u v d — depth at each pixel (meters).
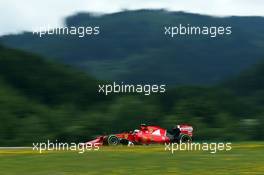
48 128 169.25
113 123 174.12
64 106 192.38
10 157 76.56
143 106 178.00
